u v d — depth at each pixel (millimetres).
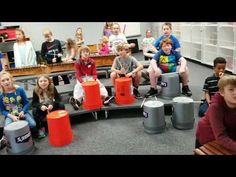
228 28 4570
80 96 3203
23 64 3895
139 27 7430
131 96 3170
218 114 1433
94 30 7082
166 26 3637
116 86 3139
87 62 3320
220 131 1408
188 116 2672
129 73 3299
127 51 3379
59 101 2957
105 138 2686
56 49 4023
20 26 6398
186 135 2596
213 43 4988
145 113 2668
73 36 6934
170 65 3291
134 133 2740
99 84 3154
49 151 2502
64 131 2576
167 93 3141
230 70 4434
